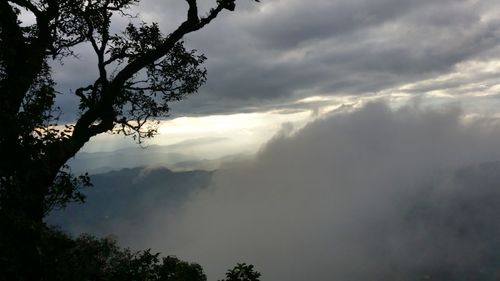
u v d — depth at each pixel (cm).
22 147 679
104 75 1234
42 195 769
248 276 873
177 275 1006
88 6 1195
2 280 578
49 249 638
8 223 607
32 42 984
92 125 1141
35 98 723
